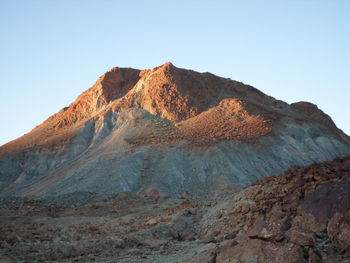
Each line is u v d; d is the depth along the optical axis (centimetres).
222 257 1544
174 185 9062
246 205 2356
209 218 2561
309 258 1391
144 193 7900
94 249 2227
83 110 14838
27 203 4638
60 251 2133
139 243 2330
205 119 12138
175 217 2733
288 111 14262
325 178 2073
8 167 12775
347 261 1388
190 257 1831
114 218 3462
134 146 11038
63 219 3547
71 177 9962
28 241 2528
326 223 1630
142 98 13438
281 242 1450
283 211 1938
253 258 1445
